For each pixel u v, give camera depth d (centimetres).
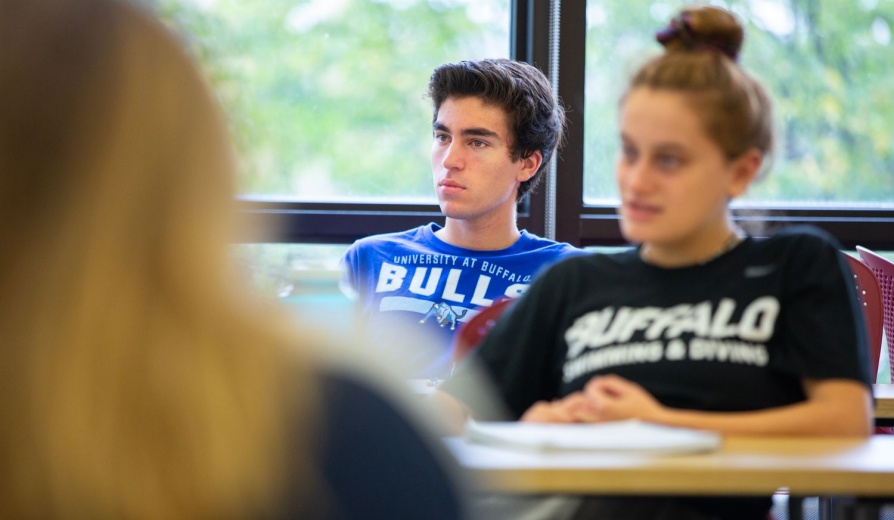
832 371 459
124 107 177
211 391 166
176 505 162
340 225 1214
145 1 190
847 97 1284
